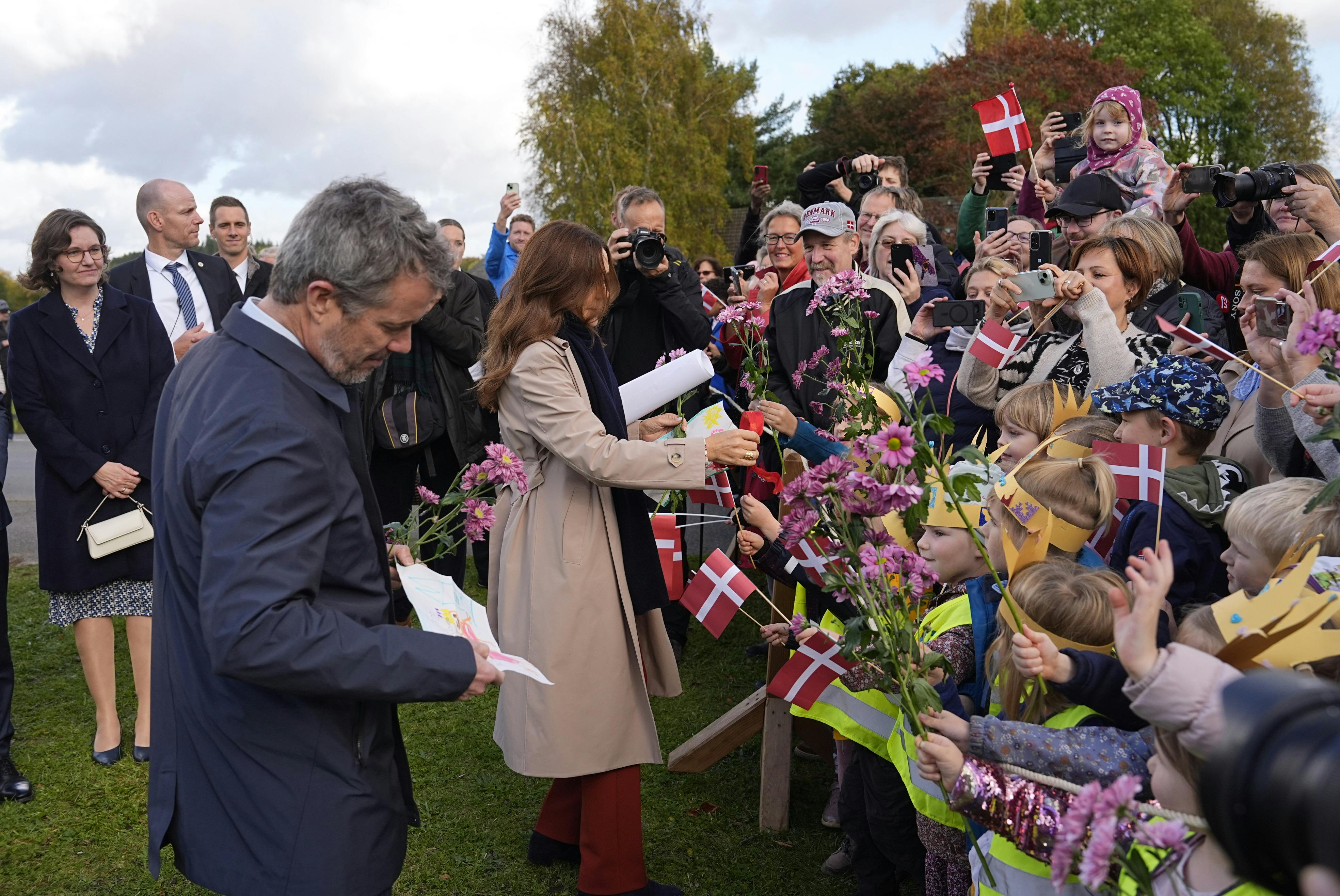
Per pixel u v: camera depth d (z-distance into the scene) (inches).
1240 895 50.4
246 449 62.3
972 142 1039.0
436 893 116.3
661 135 1349.7
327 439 66.8
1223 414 98.7
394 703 73.8
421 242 64.9
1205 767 28.3
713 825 129.6
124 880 120.6
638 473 101.2
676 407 166.9
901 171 229.0
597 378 108.0
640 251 161.3
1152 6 1566.2
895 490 71.1
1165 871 55.0
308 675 60.9
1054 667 69.3
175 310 187.8
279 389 64.8
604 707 105.2
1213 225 976.3
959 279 189.9
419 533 109.7
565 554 105.3
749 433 103.9
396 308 65.7
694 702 168.4
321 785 66.6
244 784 66.4
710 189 1360.7
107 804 138.6
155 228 185.9
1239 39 1648.6
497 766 147.5
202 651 66.7
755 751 150.9
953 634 87.0
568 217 1339.8
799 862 120.9
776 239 184.9
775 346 156.3
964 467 96.5
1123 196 180.2
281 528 61.7
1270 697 27.4
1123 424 102.2
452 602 75.5
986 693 84.7
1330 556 72.6
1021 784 66.3
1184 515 94.7
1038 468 89.9
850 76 1871.3
